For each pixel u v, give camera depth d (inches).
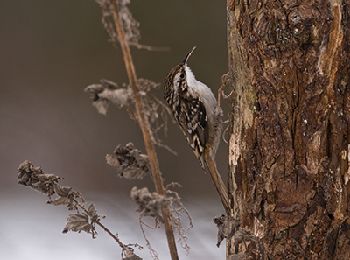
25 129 846.5
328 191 235.5
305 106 235.0
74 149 814.5
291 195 237.8
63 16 932.6
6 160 816.3
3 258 519.2
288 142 237.3
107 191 749.3
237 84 251.4
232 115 256.8
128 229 524.7
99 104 207.6
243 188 248.5
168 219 215.5
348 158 234.7
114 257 485.4
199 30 860.6
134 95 206.7
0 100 894.4
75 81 909.8
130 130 840.9
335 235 236.8
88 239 537.0
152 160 211.2
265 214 241.6
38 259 517.7
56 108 889.5
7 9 935.7
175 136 770.8
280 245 239.6
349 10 231.3
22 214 667.4
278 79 236.5
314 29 231.1
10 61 916.6
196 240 426.6
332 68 232.5
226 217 249.4
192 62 852.0
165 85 388.2
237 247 246.5
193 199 676.1
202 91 375.9
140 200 207.8
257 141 243.1
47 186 235.9
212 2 865.5
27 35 936.3
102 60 917.2
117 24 203.6
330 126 234.8
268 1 235.8
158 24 864.9
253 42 240.2
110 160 224.1
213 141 373.7
